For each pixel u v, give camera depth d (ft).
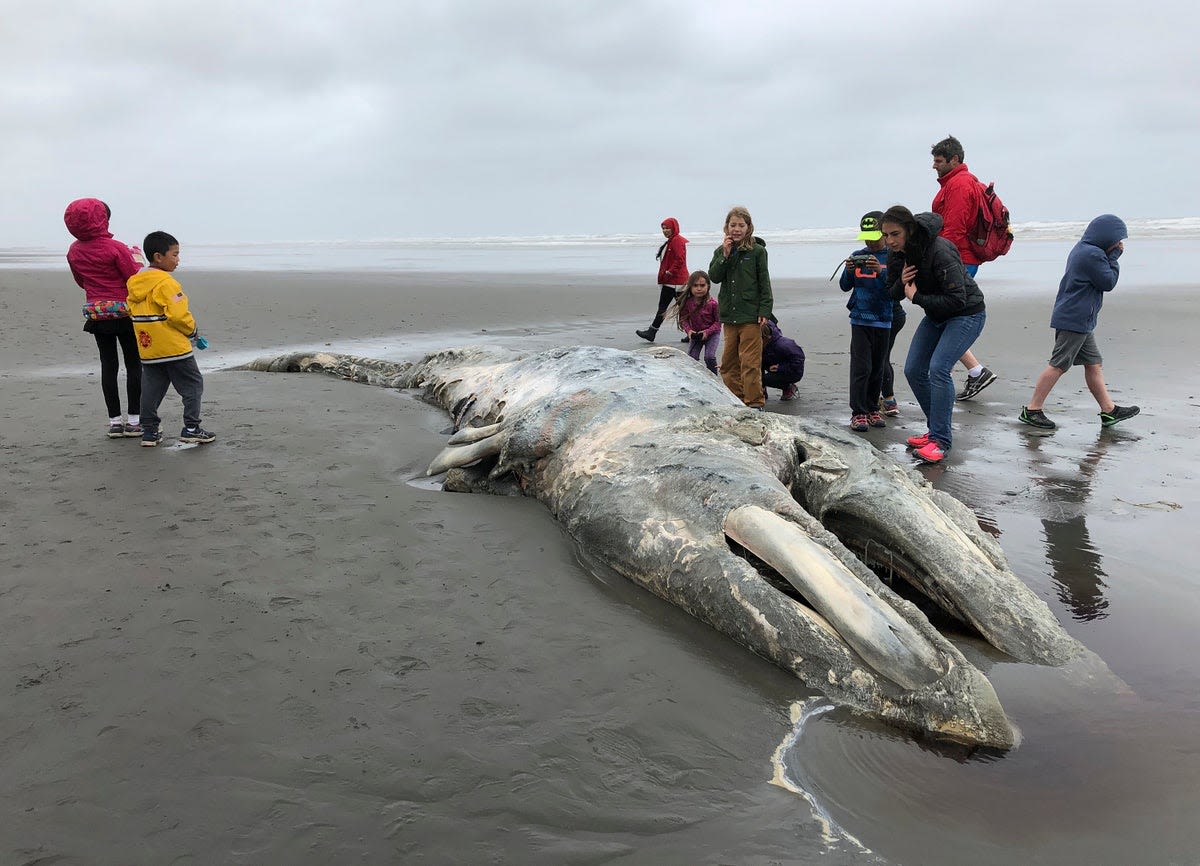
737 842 7.33
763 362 27.55
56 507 15.78
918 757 8.73
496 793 7.91
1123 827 7.52
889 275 21.34
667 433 15.64
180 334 19.97
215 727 8.89
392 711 9.28
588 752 8.63
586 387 18.04
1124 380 29.32
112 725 8.87
